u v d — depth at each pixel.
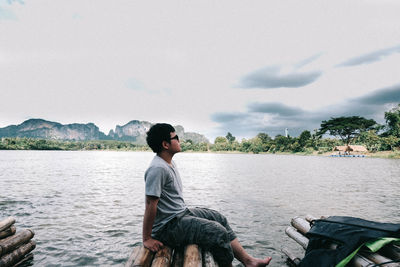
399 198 11.89
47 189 14.70
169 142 2.97
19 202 10.92
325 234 2.98
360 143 112.44
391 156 77.69
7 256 4.57
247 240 6.32
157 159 2.93
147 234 2.76
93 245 6.04
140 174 25.20
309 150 120.06
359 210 9.43
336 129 116.69
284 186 16.09
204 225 2.81
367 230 2.74
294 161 58.00
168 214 2.92
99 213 9.08
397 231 2.60
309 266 2.82
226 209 9.62
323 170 30.44
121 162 51.94
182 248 2.97
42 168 32.38
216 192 13.65
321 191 14.02
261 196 12.44
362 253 2.67
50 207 9.98
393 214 8.85
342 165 41.38
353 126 112.38
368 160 62.09
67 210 9.51
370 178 21.22
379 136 98.44
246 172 27.48
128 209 9.71
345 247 2.67
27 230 5.27
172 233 2.84
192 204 10.57
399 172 27.27
